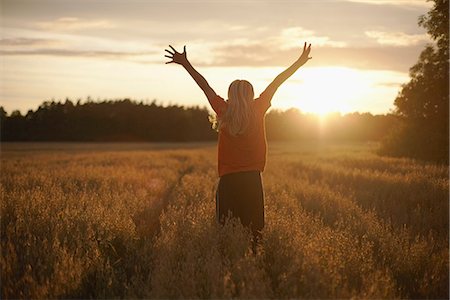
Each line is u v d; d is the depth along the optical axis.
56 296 3.71
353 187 10.92
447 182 9.16
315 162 24.52
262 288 3.41
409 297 3.95
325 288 3.54
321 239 4.54
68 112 104.06
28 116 99.56
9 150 68.56
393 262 4.53
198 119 120.75
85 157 37.34
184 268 3.88
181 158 36.25
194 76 4.39
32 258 4.30
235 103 4.26
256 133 4.39
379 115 70.50
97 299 3.64
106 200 7.48
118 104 112.12
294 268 3.72
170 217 5.97
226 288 3.49
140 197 8.64
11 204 6.50
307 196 9.12
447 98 32.56
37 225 5.35
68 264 4.11
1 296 3.64
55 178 11.74
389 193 9.41
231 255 4.19
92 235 5.06
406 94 34.41
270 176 15.12
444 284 4.02
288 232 4.65
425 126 33.94
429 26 18.05
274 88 4.43
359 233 5.64
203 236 4.50
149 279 3.81
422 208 7.71
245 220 4.45
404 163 21.56
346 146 86.25
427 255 4.64
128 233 5.30
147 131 115.44
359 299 3.42
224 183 4.47
